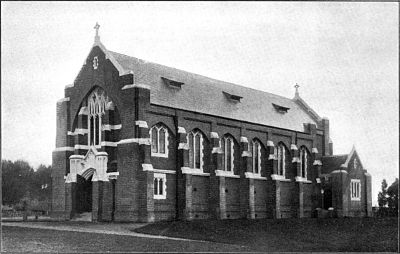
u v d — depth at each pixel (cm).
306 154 6994
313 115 7625
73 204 4888
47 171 6106
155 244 3052
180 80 5631
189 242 3228
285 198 6444
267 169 6184
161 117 4884
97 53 5016
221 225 4178
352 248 3338
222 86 6316
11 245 2912
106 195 4678
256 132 6103
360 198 7056
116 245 2962
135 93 4628
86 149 5019
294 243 3469
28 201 6144
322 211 6812
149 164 4550
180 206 4928
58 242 3031
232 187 5688
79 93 5109
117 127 4781
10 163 5881
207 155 5400
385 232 4047
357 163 7075
